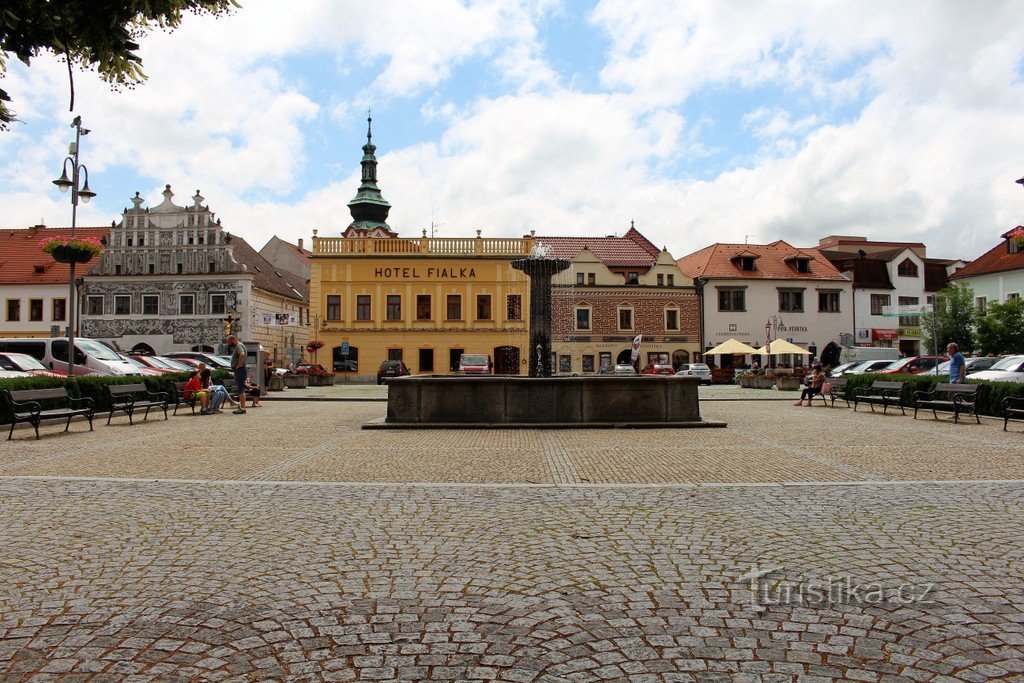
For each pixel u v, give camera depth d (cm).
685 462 1023
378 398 2822
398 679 340
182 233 5284
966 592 456
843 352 4409
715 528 626
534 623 409
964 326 4778
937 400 1914
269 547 568
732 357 5631
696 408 1542
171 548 565
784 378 3525
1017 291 5459
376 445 1231
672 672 346
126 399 1900
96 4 519
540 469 960
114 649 374
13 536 601
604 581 482
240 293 5244
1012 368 2286
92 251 1978
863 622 407
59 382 1667
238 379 2017
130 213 5316
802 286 5800
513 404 1519
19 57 541
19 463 1022
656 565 516
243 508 711
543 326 1867
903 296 5997
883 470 949
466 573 500
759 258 5984
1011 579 481
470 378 1519
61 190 2122
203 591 464
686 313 5644
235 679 341
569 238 6003
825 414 1967
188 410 2136
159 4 533
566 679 339
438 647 377
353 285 5328
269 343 5650
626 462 1023
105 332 5275
